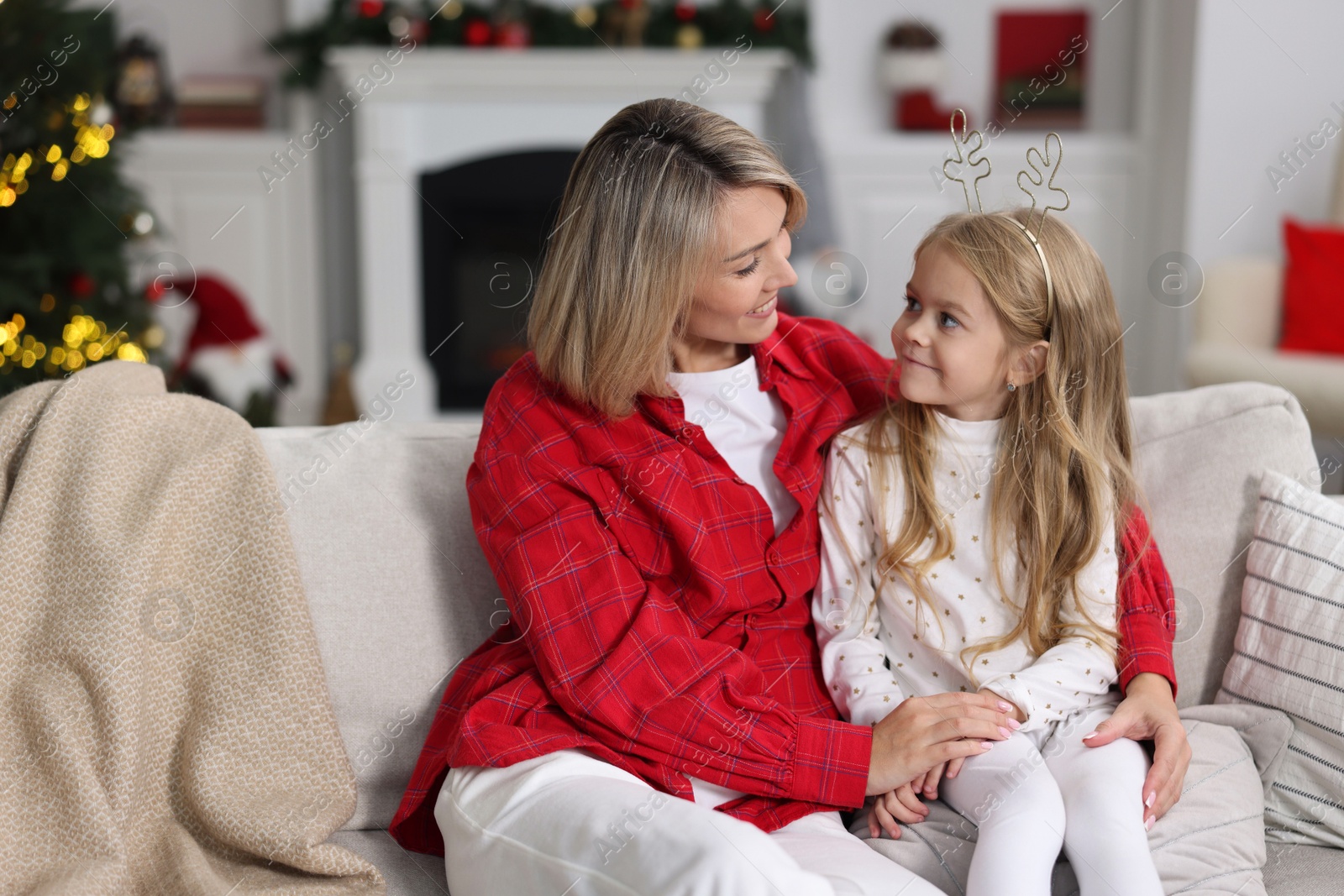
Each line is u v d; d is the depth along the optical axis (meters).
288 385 4.11
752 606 1.14
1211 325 3.12
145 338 3.23
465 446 1.30
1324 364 2.86
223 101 4.20
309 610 1.17
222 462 1.18
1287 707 1.13
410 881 1.08
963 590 1.17
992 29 4.39
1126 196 4.32
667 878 0.83
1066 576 1.15
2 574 1.07
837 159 4.27
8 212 2.90
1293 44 3.84
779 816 1.04
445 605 1.23
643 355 1.09
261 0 4.33
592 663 1.05
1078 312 1.16
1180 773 1.04
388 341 4.29
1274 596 1.16
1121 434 1.22
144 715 1.08
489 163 4.24
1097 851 0.95
